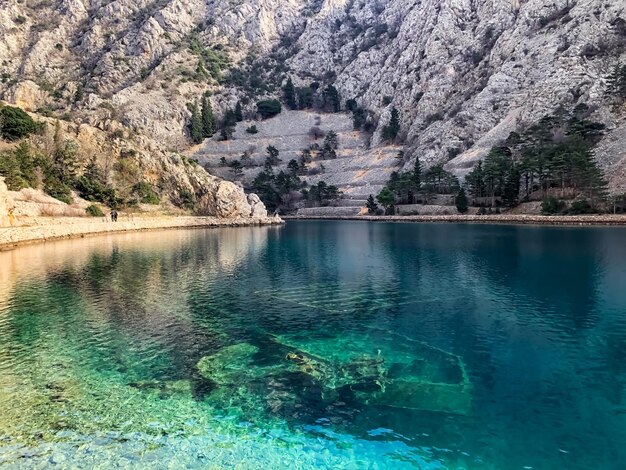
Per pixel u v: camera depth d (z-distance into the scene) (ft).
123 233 258.78
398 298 100.12
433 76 577.43
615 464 41.19
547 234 223.92
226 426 47.91
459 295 101.76
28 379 58.85
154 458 42.29
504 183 359.05
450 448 43.91
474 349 69.00
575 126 353.72
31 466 40.81
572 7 489.67
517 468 40.81
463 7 602.03
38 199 235.20
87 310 91.09
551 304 92.43
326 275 126.82
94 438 45.47
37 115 315.17
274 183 516.73
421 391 55.52
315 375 60.54
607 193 288.92
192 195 350.02
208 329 79.92
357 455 42.98
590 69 418.92
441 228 291.58
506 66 492.54
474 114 481.46
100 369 62.28
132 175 322.55
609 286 106.22
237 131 639.76
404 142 563.48
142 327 80.74
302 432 46.85
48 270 133.18
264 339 74.79
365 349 69.77
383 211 434.30
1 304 94.99
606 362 63.05
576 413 49.85
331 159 581.94
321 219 455.22
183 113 644.69
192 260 154.71
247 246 196.95
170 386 57.26
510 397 53.62
